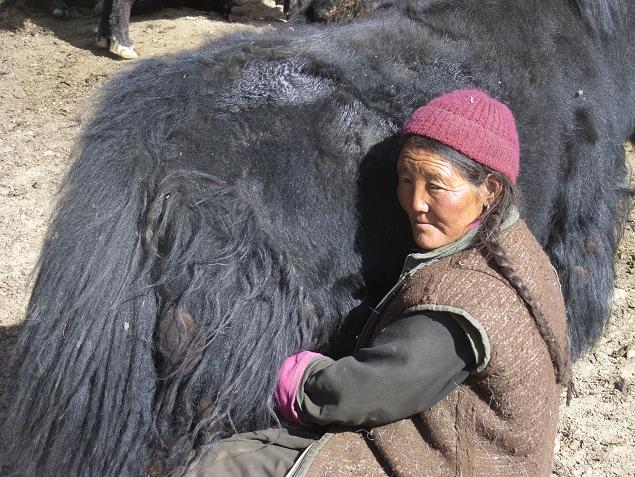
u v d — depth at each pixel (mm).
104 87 2650
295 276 2381
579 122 3047
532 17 2973
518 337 2064
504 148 2182
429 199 2195
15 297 4188
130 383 2238
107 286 2252
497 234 2156
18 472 2395
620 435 3568
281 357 2305
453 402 2111
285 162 2441
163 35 7746
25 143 5738
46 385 2271
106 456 2240
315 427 2266
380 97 2561
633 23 3500
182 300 2254
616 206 3406
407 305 2129
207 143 2418
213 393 2277
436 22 2857
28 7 8055
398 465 2105
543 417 2141
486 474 2096
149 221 2283
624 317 4320
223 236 2314
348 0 3379
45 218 4906
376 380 2064
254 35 2852
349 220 2492
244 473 2180
